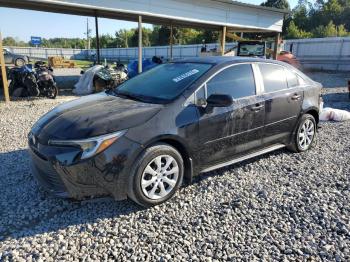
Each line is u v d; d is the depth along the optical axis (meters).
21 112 7.84
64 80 16.05
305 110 4.91
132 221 3.08
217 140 3.75
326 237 2.90
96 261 2.53
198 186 3.83
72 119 3.25
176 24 15.74
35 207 3.30
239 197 3.59
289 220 3.15
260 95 4.21
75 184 2.94
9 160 4.54
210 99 3.48
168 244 2.75
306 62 27.48
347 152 5.21
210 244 2.77
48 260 2.53
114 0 9.84
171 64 4.41
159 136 3.21
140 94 3.81
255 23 14.62
